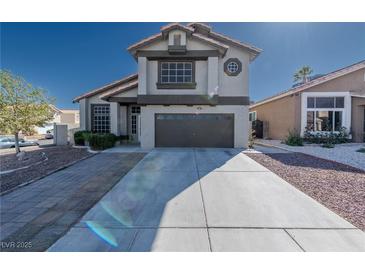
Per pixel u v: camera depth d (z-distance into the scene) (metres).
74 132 16.98
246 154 10.79
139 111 16.17
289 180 6.27
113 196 5.10
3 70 12.77
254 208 4.39
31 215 4.13
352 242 3.24
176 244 3.22
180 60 12.88
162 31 12.19
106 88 16.22
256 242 3.25
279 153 11.15
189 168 7.77
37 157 11.13
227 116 13.15
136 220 3.91
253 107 23.05
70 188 5.69
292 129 16.03
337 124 15.60
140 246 3.18
